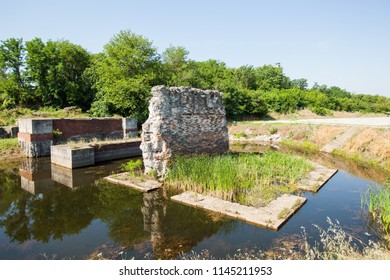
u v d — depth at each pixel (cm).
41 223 987
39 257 746
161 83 4062
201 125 1675
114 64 3616
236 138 3519
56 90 4050
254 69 8806
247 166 1573
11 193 1330
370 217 997
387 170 1730
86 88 4281
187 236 859
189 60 5366
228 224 931
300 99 6066
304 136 3019
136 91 3459
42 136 2181
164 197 1215
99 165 1923
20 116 3347
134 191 1302
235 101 4734
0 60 3916
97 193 1300
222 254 741
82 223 983
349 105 7188
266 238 829
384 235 851
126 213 1056
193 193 1230
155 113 1429
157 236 863
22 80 4162
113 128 2727
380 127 2377
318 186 1344
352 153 2191
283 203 1094
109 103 3731
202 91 1698
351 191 1316
